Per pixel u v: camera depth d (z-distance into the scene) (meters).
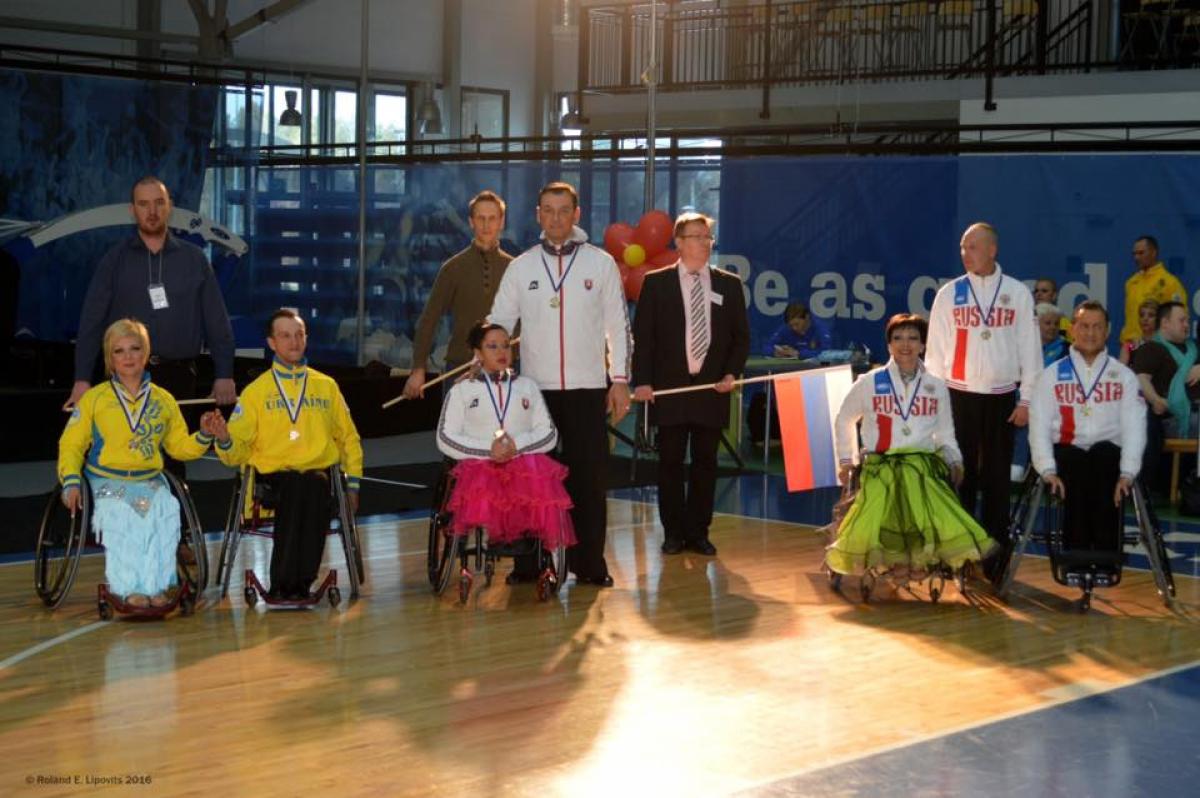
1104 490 7.33
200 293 7.74
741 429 12.66
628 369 7.59
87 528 6.88
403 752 4.86
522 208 14.80
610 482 11.34
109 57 16.91
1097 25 16.34
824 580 7.87
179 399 7.64
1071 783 4.66
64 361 15.30
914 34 17.45
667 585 7.67
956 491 7.61
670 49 18.44
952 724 5.27
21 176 16.25
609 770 4.71
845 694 5.64
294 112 20.70
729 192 13.41
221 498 10.22
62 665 5.90
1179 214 11.49
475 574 7.80
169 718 5.21
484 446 7.14
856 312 12.89
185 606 6.80
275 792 4.47
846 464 7.62
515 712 5.34
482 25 24.48
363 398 13.67
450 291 8.27
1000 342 7.89
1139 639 6.64
